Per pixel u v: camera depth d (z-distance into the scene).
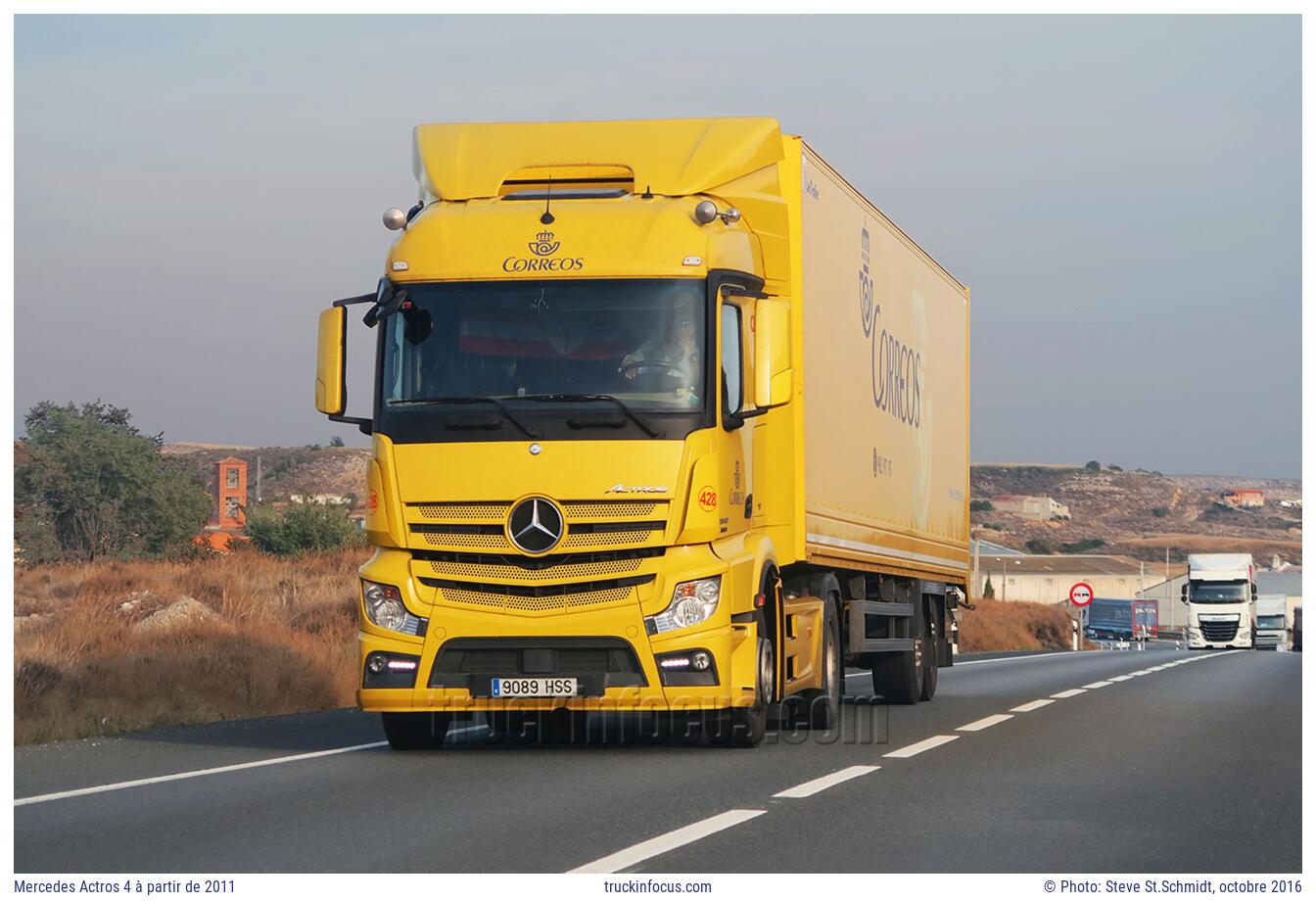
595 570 12.98
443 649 13.07
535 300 13.36
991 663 38.19
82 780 11.64
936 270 23.19
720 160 14.50
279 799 10.55
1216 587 81.50
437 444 13.16
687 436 13.08
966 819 9.66
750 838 8.95
